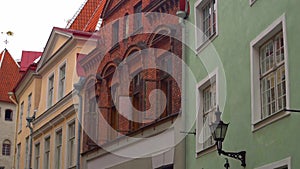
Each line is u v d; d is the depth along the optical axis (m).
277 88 15.98
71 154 32.41
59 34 35.59
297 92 14.49
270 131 15.63
